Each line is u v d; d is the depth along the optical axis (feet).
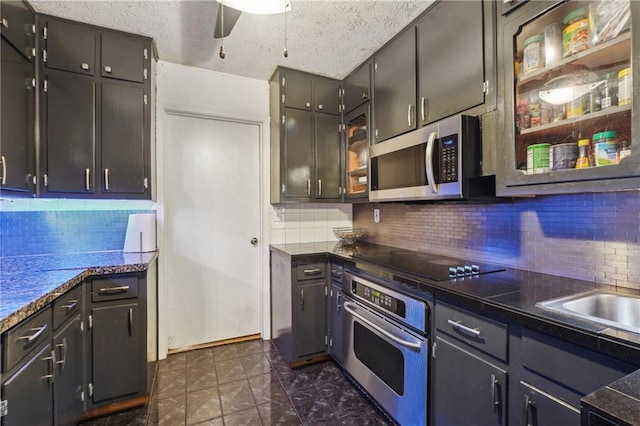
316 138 8.84
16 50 5.34
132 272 6.02
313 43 7.13
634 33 3.06
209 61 8.08
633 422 1.57
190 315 8.77
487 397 3.77
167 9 5.95
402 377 5.16
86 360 5.61
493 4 4.61
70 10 5.95
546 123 4.11
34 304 3.66
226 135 9.12
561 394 3.02
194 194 8.78
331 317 7.84
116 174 6.66
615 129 3.50
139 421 5.75
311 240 9.95
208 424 5.68
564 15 3.88
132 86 6.80
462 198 4.93
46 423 4.16
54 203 7.13
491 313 3.65
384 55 7.18
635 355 2.46
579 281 4.55
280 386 6.92
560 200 4.84
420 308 4.77
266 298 9.39
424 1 5.66
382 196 6.78
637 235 4.02
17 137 5.38
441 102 5.57
